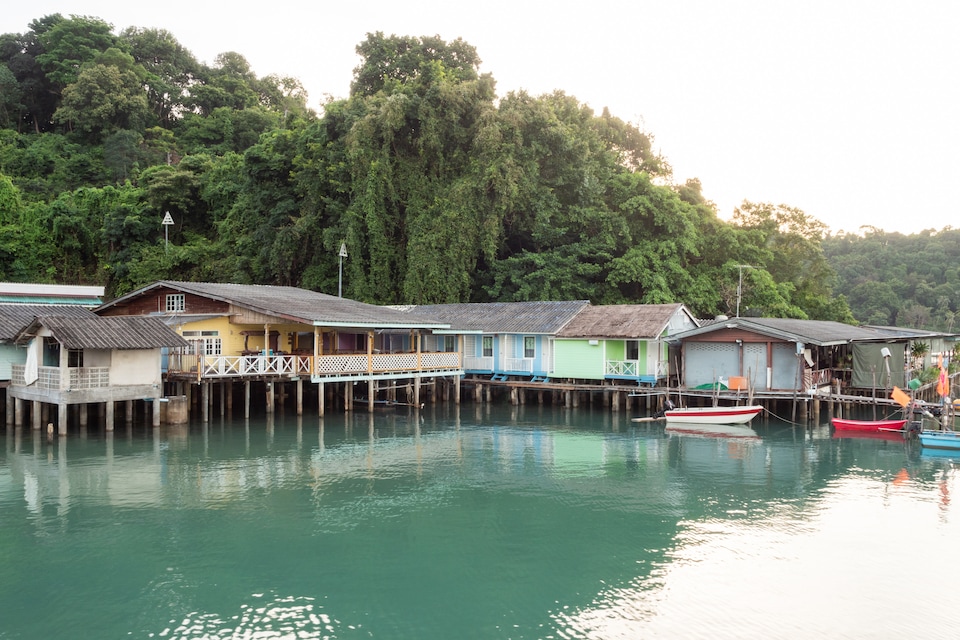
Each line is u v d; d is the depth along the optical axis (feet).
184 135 248.93
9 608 38.34
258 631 36.09
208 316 98.53
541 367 121.39
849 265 320.50
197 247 181.88
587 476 68.80
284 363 97.60
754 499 60.64
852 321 195.21
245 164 178.81
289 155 175.52
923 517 55.21
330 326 98.48
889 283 291.38
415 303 151.74
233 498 59.36
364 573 43.68
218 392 113.80
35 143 226.58
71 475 66.03
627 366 112.98
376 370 106.93
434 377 121.29
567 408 115.65
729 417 99.04
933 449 81.25
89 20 263.29
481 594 40.75
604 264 168.14
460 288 157.58
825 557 46.55
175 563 44.91
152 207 186.50
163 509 55.98
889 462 75.61
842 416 111.96
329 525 52.75
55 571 43.37
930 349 139.33
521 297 158.51
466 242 155.43
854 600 39.96
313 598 40.06
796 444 86.17
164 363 94.99
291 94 314.76
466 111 166.91
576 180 170.19
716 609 38.86
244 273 173.06
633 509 57.57
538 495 61.67
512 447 83.51
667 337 110.42
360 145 155.74
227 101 272.72
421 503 58.85
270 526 52.26
